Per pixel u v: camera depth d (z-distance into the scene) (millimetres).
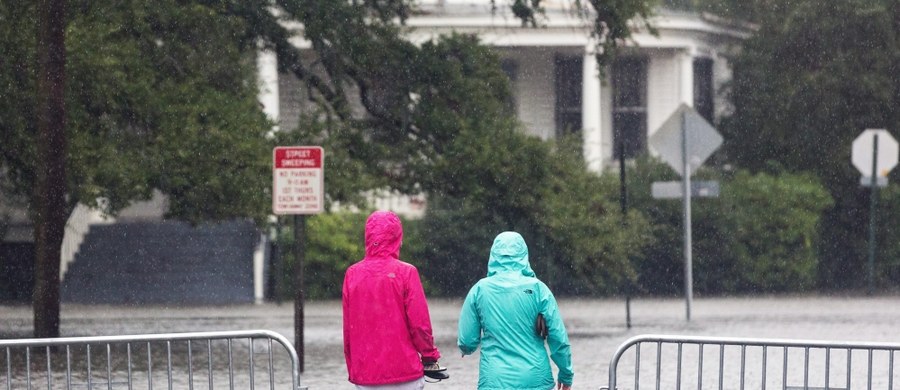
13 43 51906
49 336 49750
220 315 70875
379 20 60562
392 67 58844
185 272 83125
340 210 84500
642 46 104188
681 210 88125
